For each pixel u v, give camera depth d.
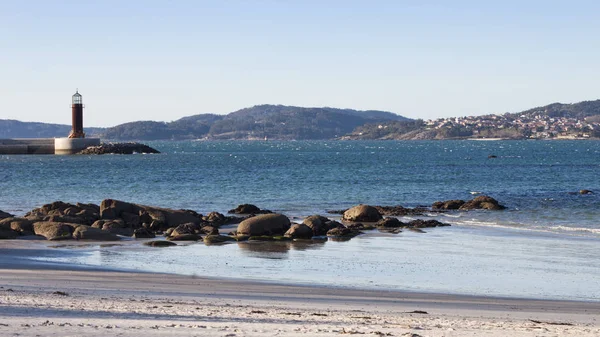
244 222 36.81
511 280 24.77
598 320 18.06
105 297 19.39
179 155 175.62
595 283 24.28
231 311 17.38
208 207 54.28
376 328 15.14
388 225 40.94
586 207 51.44
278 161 139.38
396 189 69.25
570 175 92.25
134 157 156.50
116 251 31.09
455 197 61.56
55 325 14.29
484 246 33.38
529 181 80.94
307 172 98.06
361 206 44.47
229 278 24.41
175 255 30.14
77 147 167.50
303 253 30.97
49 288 20.89
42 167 111.25
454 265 27.94
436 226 41.09
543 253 31.19
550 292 22.64
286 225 37.03
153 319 15.64
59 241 33.81
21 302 17.50
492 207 50.41
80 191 68.19
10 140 171.00
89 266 26.67
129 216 39.50
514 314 18.73
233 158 156.75
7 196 63.47
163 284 22.67
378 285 23.50
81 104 169.00
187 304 18.53
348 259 29.34
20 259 28.06
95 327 14.18
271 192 66.06
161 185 74.38
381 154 189.00
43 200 59.94
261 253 30.91
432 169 107.00
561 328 16.02
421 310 19.02
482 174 94.00
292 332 14.22
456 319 17.36
